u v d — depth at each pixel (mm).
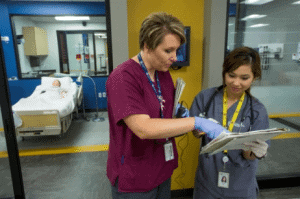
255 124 1050
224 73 1008
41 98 3742
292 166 2693
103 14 5656
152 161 932
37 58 7031
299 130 3898
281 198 2086
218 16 1682
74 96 4504
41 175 2594
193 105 1212
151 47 708
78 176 2564
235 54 937
